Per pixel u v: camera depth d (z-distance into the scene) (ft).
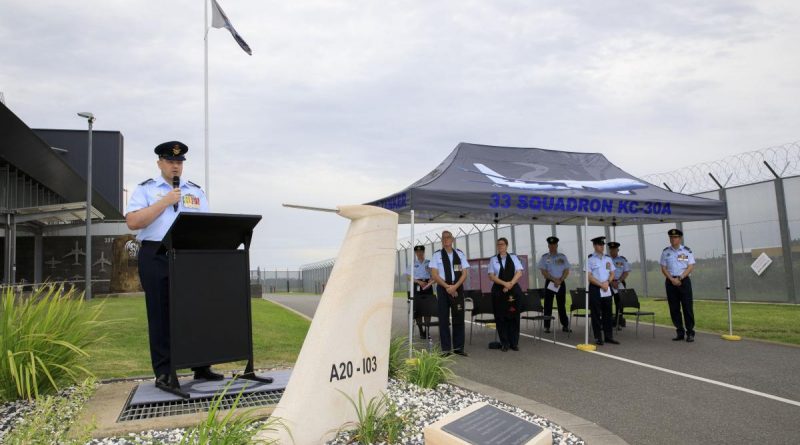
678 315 35.68
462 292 31.78
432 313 34.88
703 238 60.23
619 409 19.45
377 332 14.65
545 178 36.91
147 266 16.90
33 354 16.42
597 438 15.15
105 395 16.97
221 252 16.71
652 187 39.27
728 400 20.63
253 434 11.70
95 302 61.26
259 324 42.24
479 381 24.27
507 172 36.60
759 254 53.78
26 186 90.17
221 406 15.44
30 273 99.19
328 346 13.48
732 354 30.19
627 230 70.18
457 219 44.11
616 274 42.16
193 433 11.72
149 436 13.01
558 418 17.12
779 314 45.11
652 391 22.17
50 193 105.40
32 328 17.16
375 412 13.91
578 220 48.14
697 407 19.67
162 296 16.92
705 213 36.42
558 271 41.96
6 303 17.48
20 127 65.36
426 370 19.93
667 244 64.49
